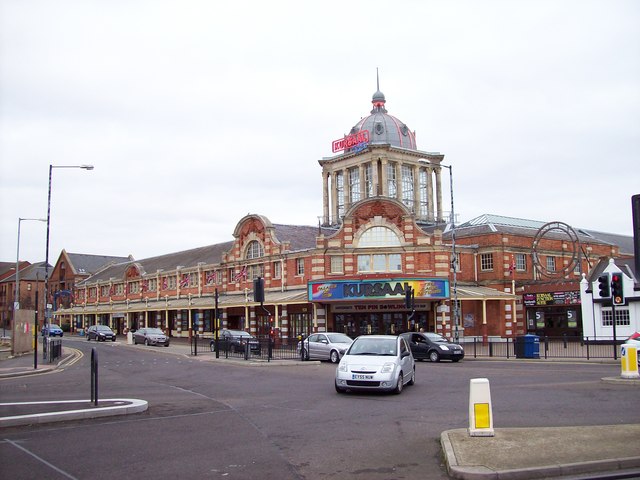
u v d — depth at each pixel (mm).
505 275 53562
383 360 18984
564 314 51438
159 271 76062
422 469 9773
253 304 53500
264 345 37969
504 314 52062
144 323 78875
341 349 32188
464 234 56500
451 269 51312
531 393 18109
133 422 13953
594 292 45469
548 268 58156
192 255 77375
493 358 35312
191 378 24750
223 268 63281
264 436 12359
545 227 58531
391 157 71438
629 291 43719
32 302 114688
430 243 49219
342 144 74438
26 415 14133
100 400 17156
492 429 11289
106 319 90000
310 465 10078
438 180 74938
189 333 64875
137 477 9430
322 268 50188
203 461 10359
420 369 27922
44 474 9617
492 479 8922
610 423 12961
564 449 10250
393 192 72000
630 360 21172
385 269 49625
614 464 9453
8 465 10164
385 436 12273
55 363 33156
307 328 51375
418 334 34469
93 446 11492
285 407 16266
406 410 15547
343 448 11258
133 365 32875
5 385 22406
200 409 15898
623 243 80500
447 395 18375
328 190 75938
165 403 17016
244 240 60375
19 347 41000
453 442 10797
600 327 45094
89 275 105500
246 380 23656
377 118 75812
